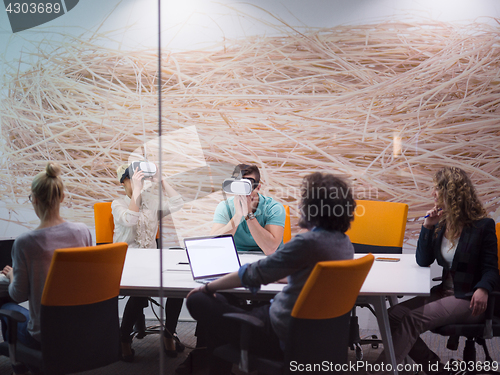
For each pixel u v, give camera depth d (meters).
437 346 1.46
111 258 1.44
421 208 1.63
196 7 2.15
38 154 1.84
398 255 1.63
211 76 2.08
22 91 1.87
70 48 1.96
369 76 1.78
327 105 1.82
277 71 1.95
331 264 1.28
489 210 1.55
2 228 1.61
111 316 1.50
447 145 1.65
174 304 1.51
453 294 1.48
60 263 1.42
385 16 1.76
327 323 1.36
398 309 1.47
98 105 2.00
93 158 1.95
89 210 1.86
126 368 1.51
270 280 1.34
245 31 2.03
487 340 1.47
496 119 1.61
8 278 1.53
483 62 1.64
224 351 1.46
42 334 1.46
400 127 1.69
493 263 1.48
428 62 1.69
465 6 1.65
